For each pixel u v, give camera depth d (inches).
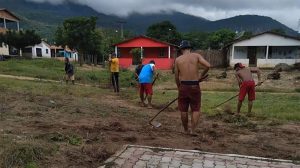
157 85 895.7
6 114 327.6
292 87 871.1
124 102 518.9
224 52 1768.0
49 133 259.3
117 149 239.0
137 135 285.3
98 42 1897.1
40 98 453.1
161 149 241.4
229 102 546.6
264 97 641.6
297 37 1571.1
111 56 670.5
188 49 297.1
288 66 1483.8
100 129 296.0
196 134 295.0
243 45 1624.0
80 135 267.6
